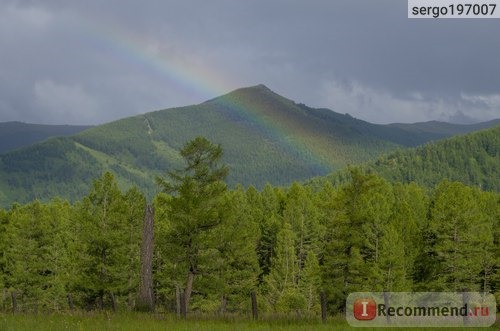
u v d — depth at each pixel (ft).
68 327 56.65
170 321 67.87
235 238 119.96
